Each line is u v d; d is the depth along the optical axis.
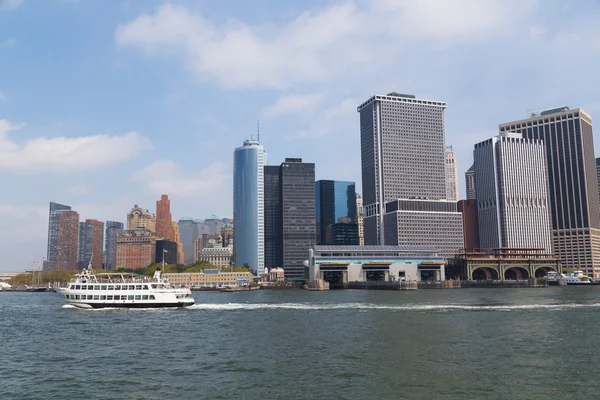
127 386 63.41
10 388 63.00
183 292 166.25
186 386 63.06
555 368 70.38
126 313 150.00
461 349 85.19
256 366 73.94
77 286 165.75
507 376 66.19
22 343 96.69
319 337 100.25
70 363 77.56
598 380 63.84
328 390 60.66
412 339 96.06
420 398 57.19
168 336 103.69
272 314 146.62
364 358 78.75
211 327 117.38
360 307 169.00
